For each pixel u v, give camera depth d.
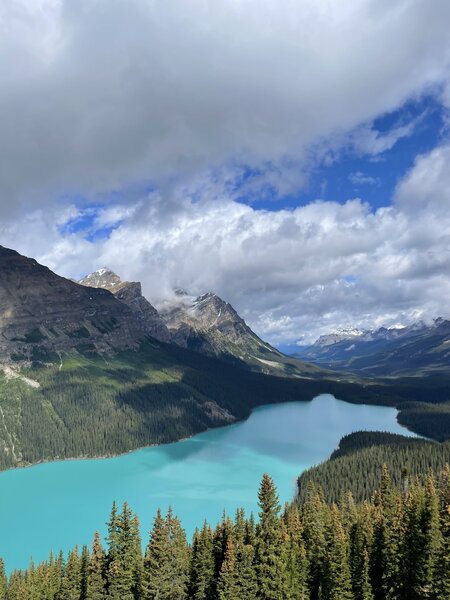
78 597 85.69
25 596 91.94
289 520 93.69
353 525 87.06
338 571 74.88
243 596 73.94
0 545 153.75
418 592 72.06
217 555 84.56
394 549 76.44
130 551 82.75
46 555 146.38
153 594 77.69
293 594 74.88
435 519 73.12
